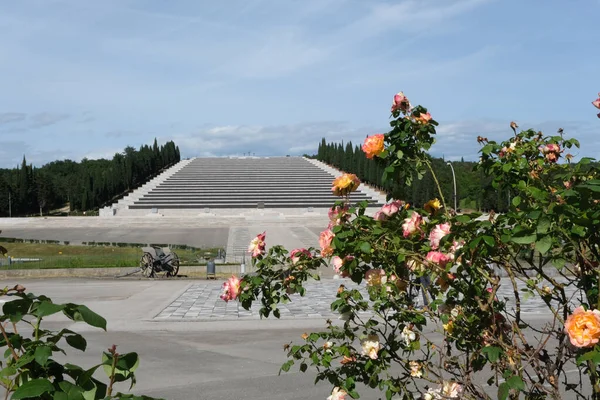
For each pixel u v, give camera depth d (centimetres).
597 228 276
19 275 2648
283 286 389
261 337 1241
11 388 207
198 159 11769
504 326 352
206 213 7375
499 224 300
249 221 6081
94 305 1703
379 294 345
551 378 316
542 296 357
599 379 305
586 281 329
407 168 373
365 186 8412
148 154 10531
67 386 189
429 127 365
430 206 353
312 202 8038
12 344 214
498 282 326
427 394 348
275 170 10475
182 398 784
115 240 4759
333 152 11231
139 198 8175
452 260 319
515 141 405
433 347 389
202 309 1627
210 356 1055
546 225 264
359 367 400
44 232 5547
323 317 1458
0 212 9181
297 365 972
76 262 2930
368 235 335
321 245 349
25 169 9506
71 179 10962
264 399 779
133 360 214
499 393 278
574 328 239
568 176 338
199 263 3147
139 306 1683
